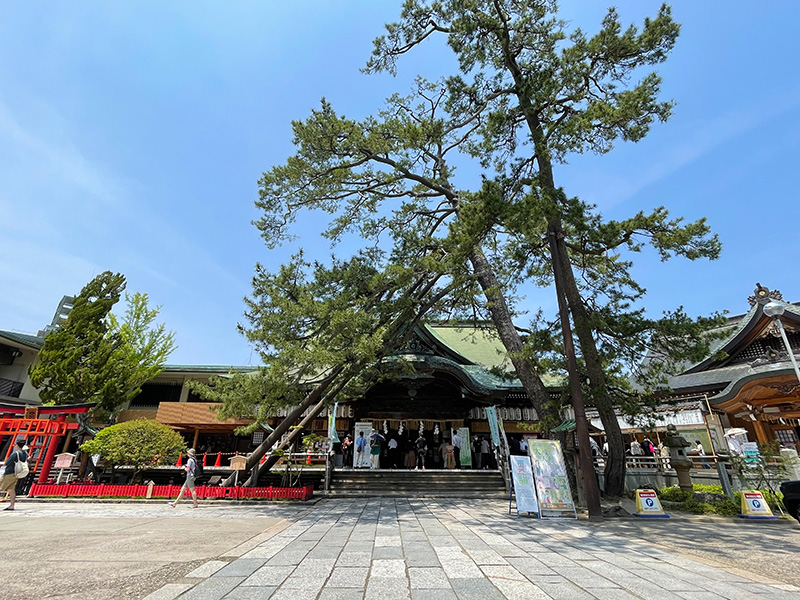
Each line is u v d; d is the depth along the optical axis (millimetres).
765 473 11609
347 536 7262
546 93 11516
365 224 17031
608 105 11070
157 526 8383
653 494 10125
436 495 15250
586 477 9844
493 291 14172
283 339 12438
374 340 11719
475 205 11055
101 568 4961
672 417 18406
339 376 14820
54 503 12836
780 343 18984
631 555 5934
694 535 7812
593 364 12398
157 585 4281
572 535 7559
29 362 26500
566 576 4734
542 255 13617
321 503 13094
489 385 19781
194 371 27234
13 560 5359
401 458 21812
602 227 11859
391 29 14992
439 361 19172
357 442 19719
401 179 16359
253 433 24109
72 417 23797
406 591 4117
